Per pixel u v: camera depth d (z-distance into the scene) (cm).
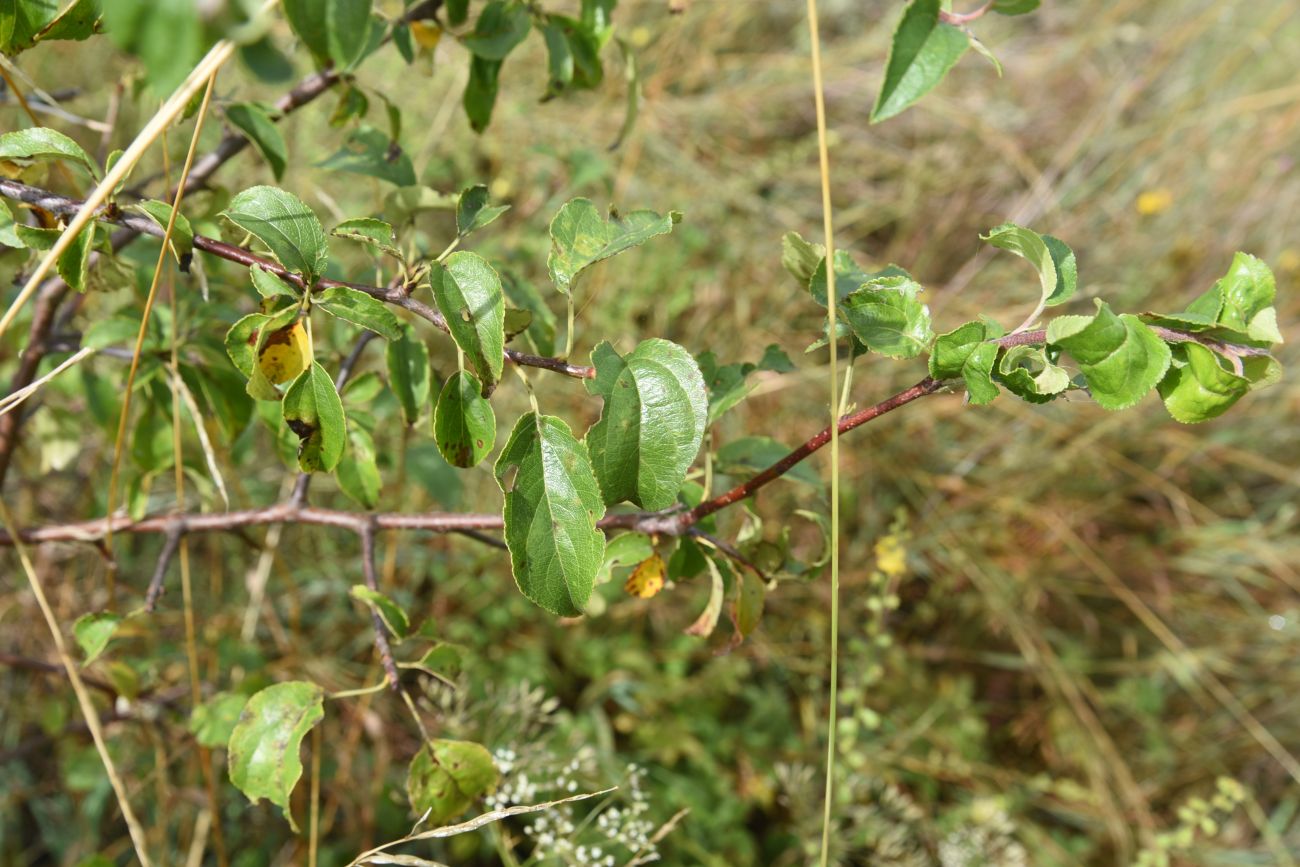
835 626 36
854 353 36
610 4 47
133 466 52
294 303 35
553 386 88
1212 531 102
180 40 22
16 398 40
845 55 125
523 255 87
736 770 79
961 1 128
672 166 107
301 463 34
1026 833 85
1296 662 100
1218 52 130
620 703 80
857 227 116
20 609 71
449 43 97
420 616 80
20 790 67
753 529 40
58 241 33
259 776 38
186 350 47
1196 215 116
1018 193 122
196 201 47
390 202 45
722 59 125
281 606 78
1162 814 95
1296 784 97
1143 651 100
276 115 45
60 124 77
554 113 106
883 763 79
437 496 62
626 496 33
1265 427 109
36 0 34
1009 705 95
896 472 97
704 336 100
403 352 42
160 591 45
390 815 69
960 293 109
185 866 66
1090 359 30
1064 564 99
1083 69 131
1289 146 123
